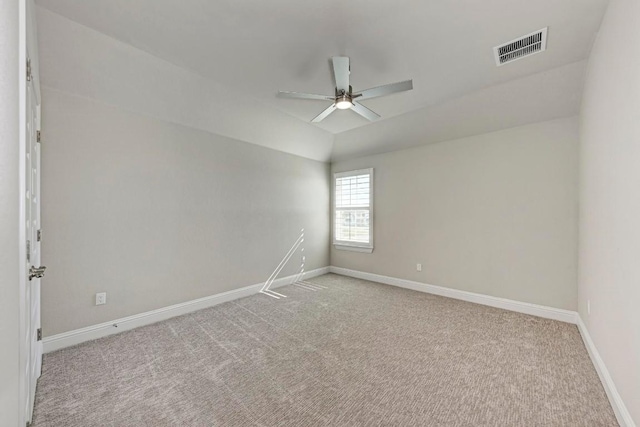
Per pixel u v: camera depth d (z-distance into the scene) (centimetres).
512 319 312
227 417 163
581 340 259
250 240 408
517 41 229
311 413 166
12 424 90
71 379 198
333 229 548
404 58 254
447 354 235
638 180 140
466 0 184
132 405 172
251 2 188
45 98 233
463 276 383
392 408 171
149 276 300
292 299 387
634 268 144
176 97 301
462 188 385
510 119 335
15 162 93
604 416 163
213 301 360
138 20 208
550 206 316
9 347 87
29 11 157
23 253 104
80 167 253
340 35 222
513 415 164
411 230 439
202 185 349
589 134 247
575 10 194
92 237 261
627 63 156
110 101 270
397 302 373
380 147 466
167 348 245
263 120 387
